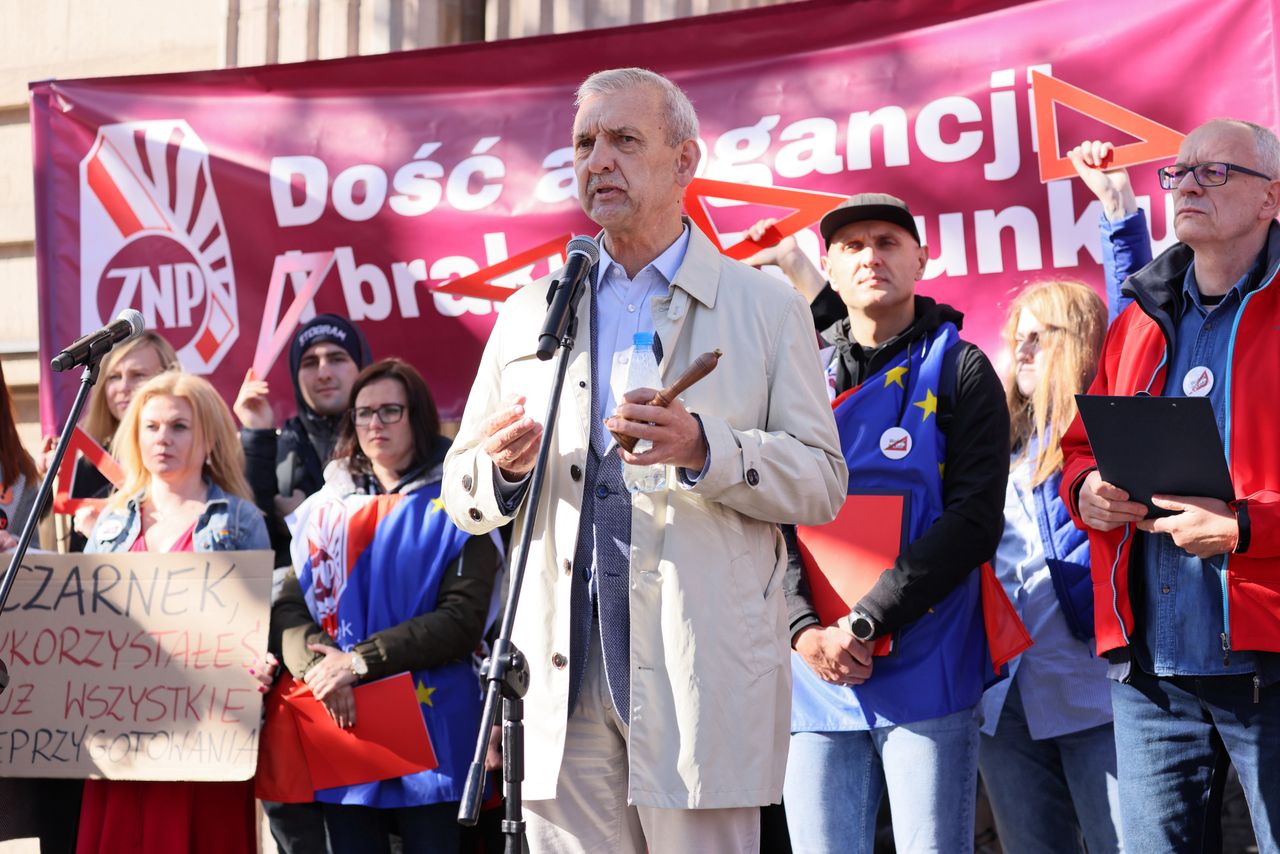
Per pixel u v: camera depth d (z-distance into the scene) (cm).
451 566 395
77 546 435
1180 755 301
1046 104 415
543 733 249
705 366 231
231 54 547
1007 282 418
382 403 406
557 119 470
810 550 345
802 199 438
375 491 409
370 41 530
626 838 255
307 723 386
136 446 423
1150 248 397
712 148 448
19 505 449
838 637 330
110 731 395
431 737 382
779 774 251
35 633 405
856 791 340
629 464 246
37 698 401
